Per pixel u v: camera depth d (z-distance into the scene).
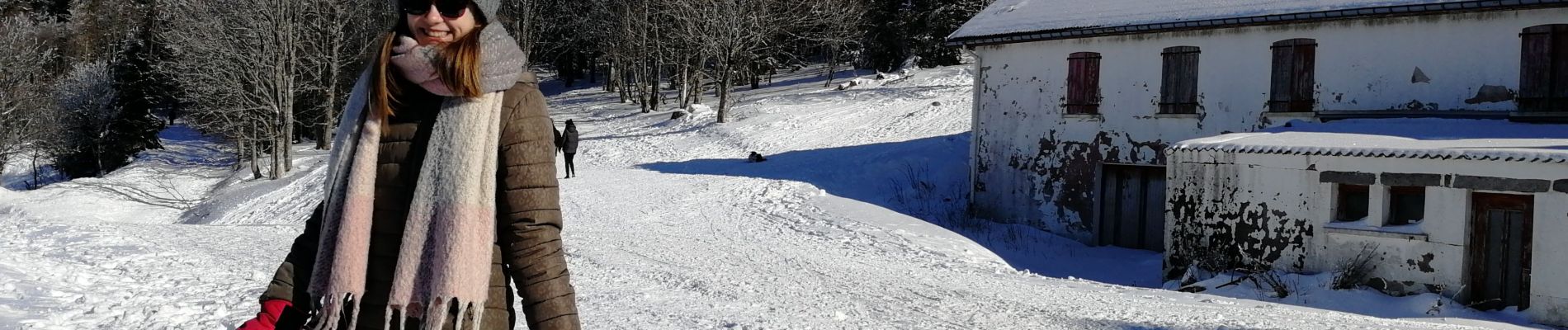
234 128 44.53
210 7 42.66
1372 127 19.12
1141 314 11.69
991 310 11.65
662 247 17.92
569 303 2.43
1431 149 15.39
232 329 7.33
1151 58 23.27
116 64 55.06
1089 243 24.20
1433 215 15.45
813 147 36.56
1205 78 22.56
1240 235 17.61
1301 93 21.28
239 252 13.82
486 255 2.38
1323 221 16.61
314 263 2.49
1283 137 18.23
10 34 51.03
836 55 62.88
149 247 13.16
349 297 2.45
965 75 52.16
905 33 60.69
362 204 2.43
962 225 24.50
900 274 15.80
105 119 53.31
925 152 31.89
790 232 21.80
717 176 30.55
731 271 14.63
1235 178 17.70
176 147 59.19
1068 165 24.69
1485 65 19.30
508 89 2.47
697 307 10.55
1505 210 14.95
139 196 41.84
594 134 46.91
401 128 2.48
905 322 10.47
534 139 2.46
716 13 46.16
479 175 2.38
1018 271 17.83
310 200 33.50
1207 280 17.59
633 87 68.88
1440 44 19.73
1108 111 23.95
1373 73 20.48
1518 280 14.84
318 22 45.66
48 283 8.83
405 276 2.35
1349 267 16.12
